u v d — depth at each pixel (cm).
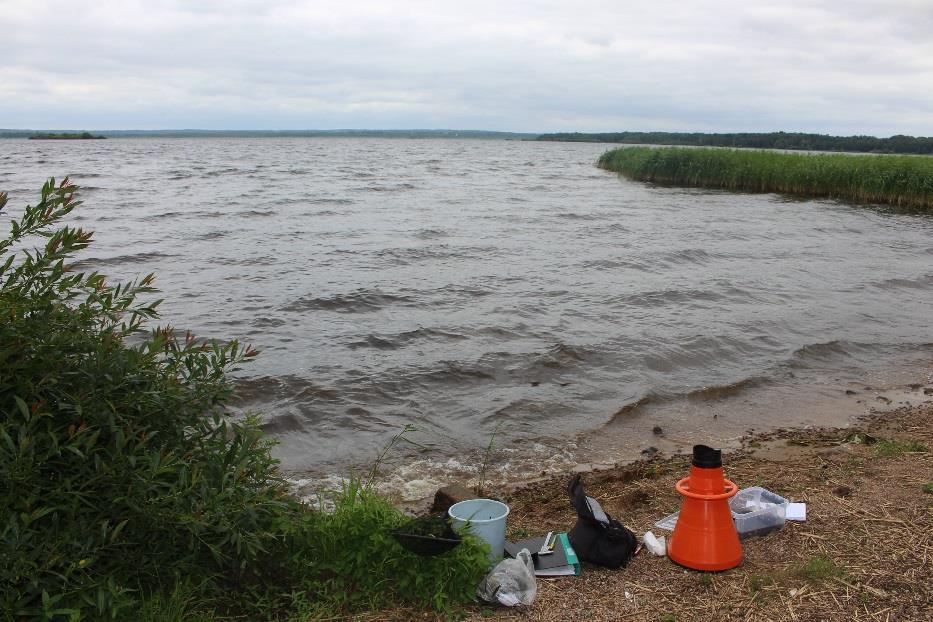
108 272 1555
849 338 1171
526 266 1692
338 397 858
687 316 1267
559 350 1041
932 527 493
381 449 734
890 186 3319
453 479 668
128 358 380
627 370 983
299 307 1273
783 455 693
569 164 8006
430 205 3075
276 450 723
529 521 543
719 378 969
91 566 352
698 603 407
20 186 3669
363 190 3806
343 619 386
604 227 2422
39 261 379
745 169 4072
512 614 396
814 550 465
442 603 396
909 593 411
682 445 752
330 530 426
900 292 1536
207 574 393
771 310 1327
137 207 2805
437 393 887
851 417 834
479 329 1151
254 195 3394
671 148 5509
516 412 834
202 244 1933
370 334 1111
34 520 341
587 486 621
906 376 1005
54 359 363
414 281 1499
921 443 713
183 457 395
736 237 2239
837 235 2347
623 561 447
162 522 360
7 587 315
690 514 447
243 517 396
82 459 353
